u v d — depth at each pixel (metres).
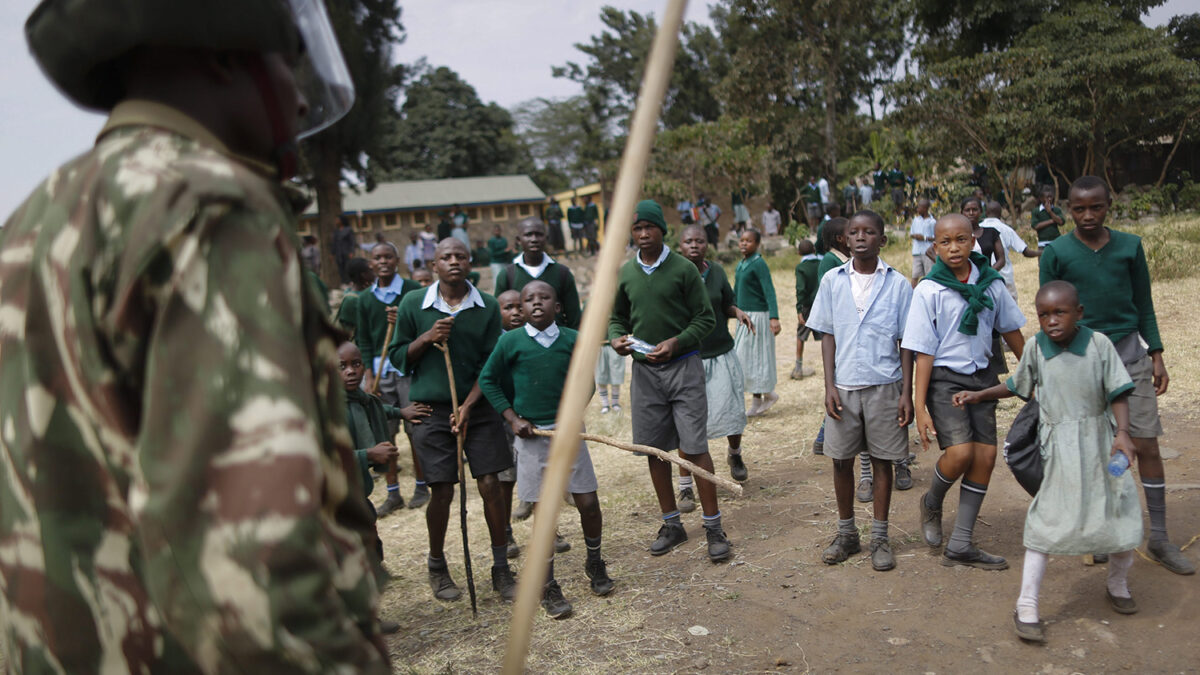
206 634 0.90
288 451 0.93
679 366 5.06
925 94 24.12
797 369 9.29
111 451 1.01
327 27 1.42
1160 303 9.94
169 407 0.92
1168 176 28.69
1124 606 3.86
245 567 0.89
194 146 1.08
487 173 54.41
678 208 26.94
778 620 4.19
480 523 6.23
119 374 1.00
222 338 0.94
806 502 5.76
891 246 19.31
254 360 0.94
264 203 1.03
